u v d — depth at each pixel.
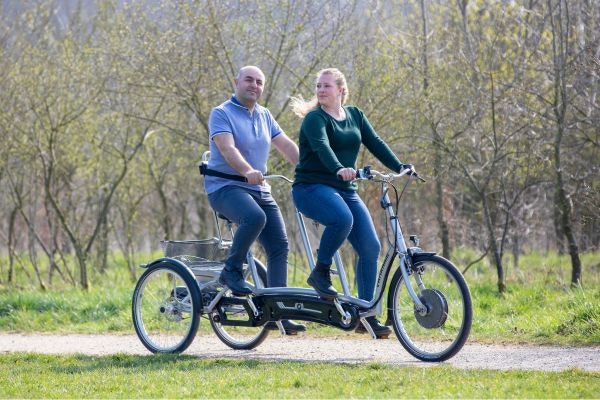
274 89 42.34
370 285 23.45
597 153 41.94
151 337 26.53
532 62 38.34
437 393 18.61
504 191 39.31
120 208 54.19
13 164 49.16
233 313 25.47
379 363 22.83
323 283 23.25
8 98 46.16
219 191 24.66
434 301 22.41
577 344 26.00
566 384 19.34
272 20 40.31
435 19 42.09
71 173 50.12
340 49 40.41
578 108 38.59
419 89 39.62
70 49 46.59
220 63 41.00
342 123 23.61
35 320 35.59
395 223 23.27
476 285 39.12
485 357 23.92
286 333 25.19
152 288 26.59
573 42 37.97
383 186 23.67
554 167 39.56
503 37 38.78
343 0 40.34
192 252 26.23
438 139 39.38
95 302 37.19
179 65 41.50
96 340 30.64
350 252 47.25
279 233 25.19
